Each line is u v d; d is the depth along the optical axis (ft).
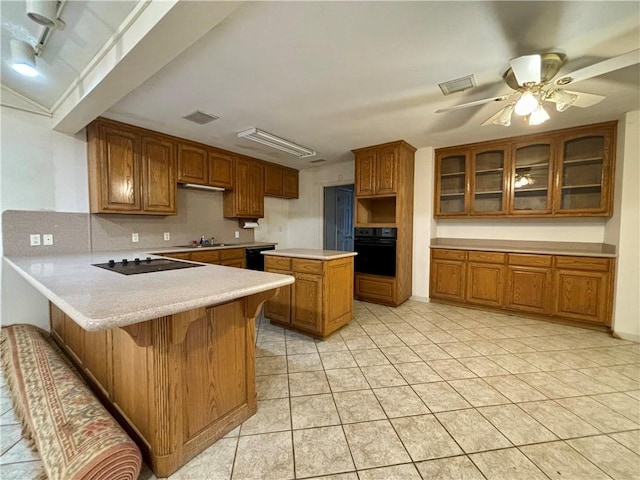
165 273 5.92
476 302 12.42
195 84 7.49
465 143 12.76
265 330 10.23
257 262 14.84
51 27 5.17
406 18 5.07
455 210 13.51
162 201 11.35
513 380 6.97
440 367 7.59
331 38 5.62
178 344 4.42
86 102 7.14
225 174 13.96
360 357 8.16
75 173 9.68
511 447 4.89
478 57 6.26
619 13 4.92
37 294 9.07
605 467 4.49
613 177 10.02
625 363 7.79
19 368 6.19
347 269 10.20
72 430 4.12
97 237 10.37
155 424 4.28
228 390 5.26
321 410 5.86
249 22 5.14
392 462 4.58
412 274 14.25
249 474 4.36
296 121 10.11
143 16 4.66
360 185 13.74
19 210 8.72
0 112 8.31
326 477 4.31
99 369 5.95
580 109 9.05
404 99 8.34
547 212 11.17
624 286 9.45
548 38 5.61
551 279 10.80
